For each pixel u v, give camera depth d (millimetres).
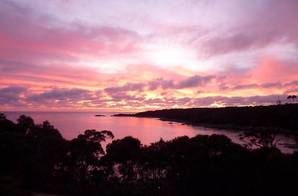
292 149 98375
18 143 44062
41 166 43000
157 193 42094
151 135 138375
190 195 42594
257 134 67125
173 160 45625
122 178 45531
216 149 45094
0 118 59625
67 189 40281
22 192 33562
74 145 45062
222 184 42188
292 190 41125
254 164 43312
